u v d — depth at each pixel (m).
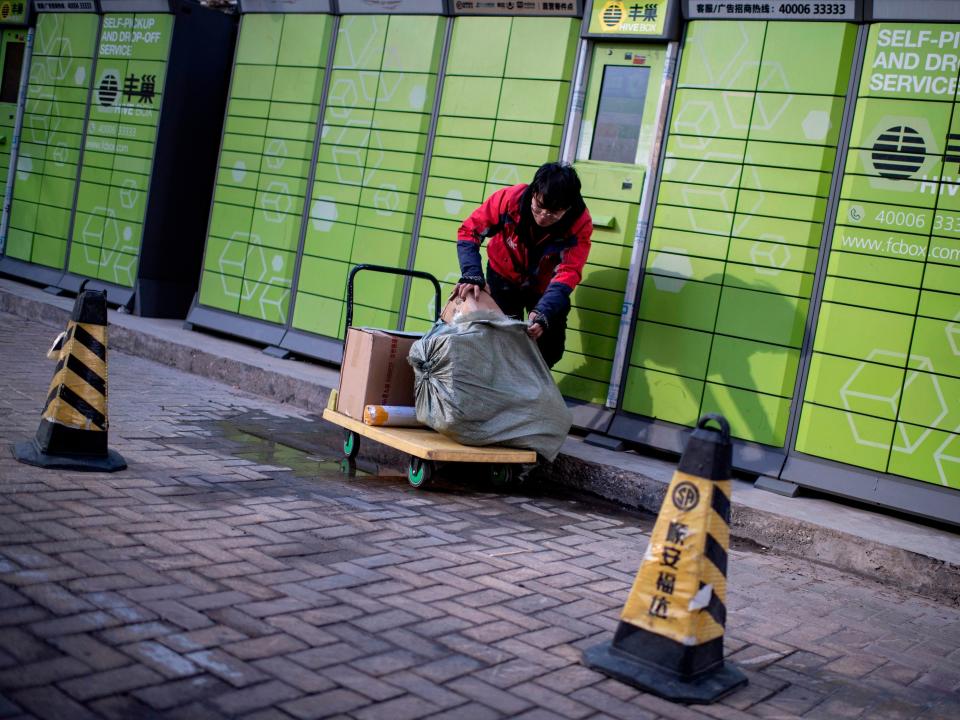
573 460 5.55
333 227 7.45
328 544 3.79
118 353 7.82
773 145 5.54
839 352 5.28
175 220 8.76
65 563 3.13
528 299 5.73
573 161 6.29
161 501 4.00
